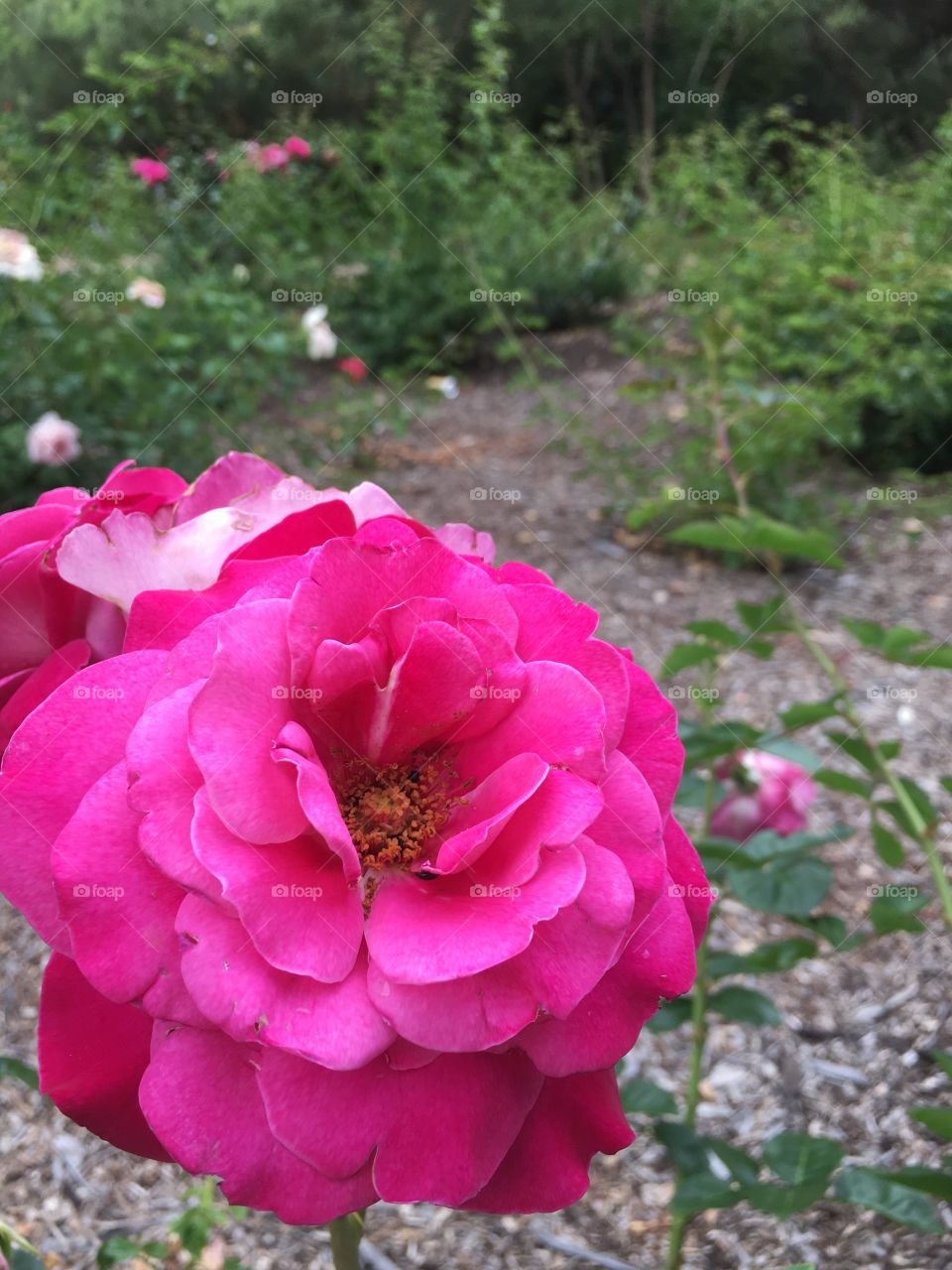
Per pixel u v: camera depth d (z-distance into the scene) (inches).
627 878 9.5
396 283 120.8
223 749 9.1
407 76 129.6
